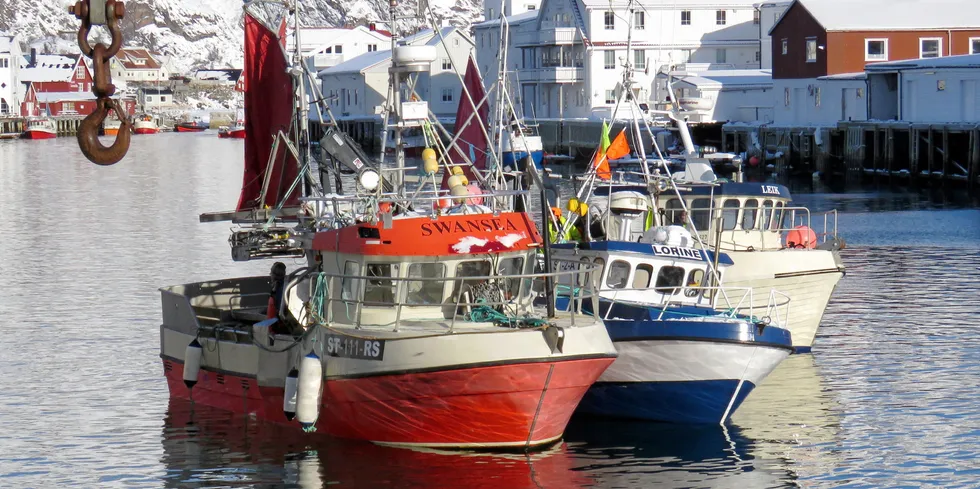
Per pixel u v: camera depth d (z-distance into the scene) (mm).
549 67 187000
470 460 30781
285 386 31875
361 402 30953
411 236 31203
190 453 31938
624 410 35219
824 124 138875
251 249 38750
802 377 40438
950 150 114062
